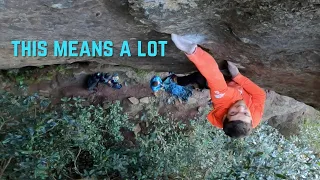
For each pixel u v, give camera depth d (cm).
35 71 517
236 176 522
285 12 232
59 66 525
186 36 296
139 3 241
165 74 598
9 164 411
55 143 445
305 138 752
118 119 546
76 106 509
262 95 341
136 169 514
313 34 261
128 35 323
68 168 487
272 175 534
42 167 388
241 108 316
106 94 574
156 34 323
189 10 251
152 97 602
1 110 412
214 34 299
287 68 337
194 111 629
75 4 262
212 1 241
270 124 756
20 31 304
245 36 277
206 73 309
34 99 459
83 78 552
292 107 704
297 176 572
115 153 497
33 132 385
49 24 293
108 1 261
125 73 569
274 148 612
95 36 322
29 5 262
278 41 278
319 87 374
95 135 511
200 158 528
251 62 343
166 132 584
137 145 571
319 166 615
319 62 307
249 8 240
